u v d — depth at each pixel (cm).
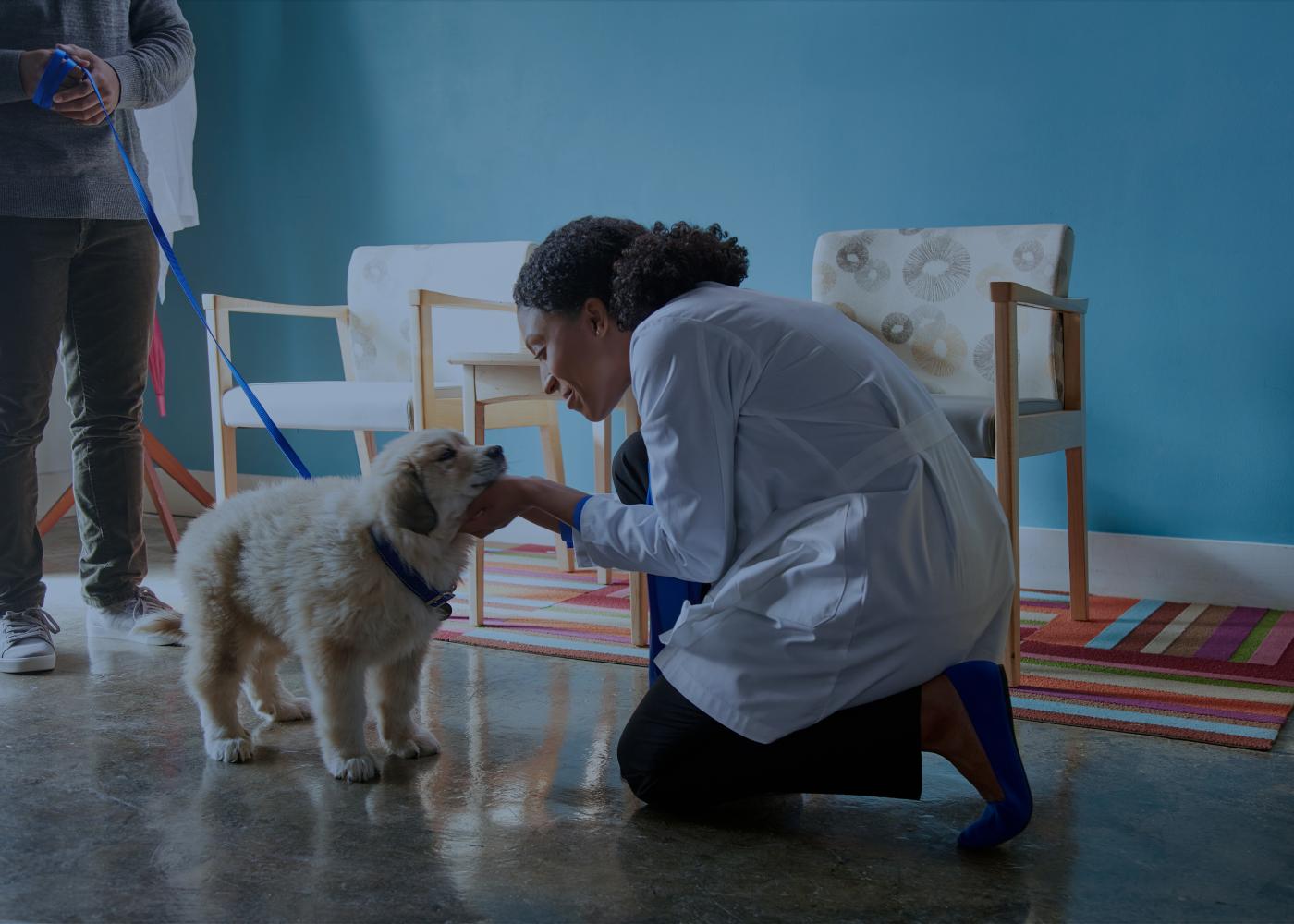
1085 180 297
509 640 253
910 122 317
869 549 139
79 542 391
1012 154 305
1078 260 300
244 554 172
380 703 179
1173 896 132
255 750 184
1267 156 276
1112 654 241
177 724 197
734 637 146
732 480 145
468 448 165
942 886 134
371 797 163
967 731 144
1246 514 287
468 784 168
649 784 155
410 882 135
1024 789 142
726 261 155
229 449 309
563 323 152
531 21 368
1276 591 283
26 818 155
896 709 143
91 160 238
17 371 235
